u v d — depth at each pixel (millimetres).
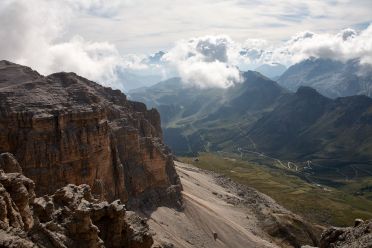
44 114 112812
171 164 191875
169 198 163250
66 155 112000
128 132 153500
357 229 77000
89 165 117188
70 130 115562
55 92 126438
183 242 135125
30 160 105688
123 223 76312
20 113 109250
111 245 72750
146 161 160000
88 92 132500
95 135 121625
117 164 136750
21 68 146625
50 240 60312
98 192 118375
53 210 69625
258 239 169000
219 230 160250
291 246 182750
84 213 65312
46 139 110375
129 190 146750
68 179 110688
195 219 160125
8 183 65125
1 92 115125
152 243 79250
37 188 104312
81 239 64438
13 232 56188
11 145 107125
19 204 64562
